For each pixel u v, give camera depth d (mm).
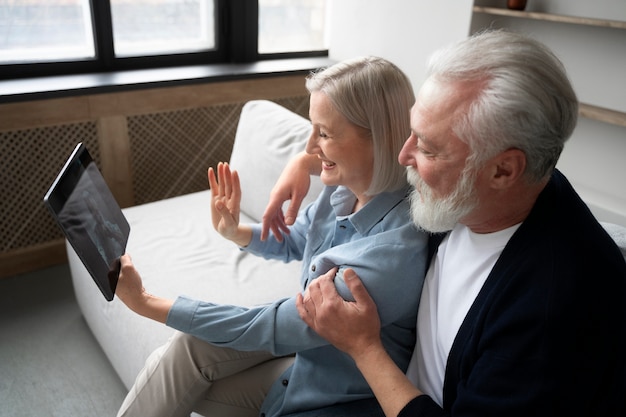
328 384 1063
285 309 987
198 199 2123
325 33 3334
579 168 2594
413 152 844
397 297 959
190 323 1024
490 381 771
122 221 1203
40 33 2389
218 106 2652
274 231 1202
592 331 732
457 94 742
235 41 2873
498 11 2453
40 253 2387
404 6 2832
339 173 1010
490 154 737
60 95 2170
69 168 1057
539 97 701
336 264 994
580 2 2400
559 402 728
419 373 1013
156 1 2650
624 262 802
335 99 936
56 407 1659
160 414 1141
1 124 2094
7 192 2227
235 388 1195
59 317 2082
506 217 833
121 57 2568
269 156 1840
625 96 2334
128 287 1043
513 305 777
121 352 1563
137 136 2455
